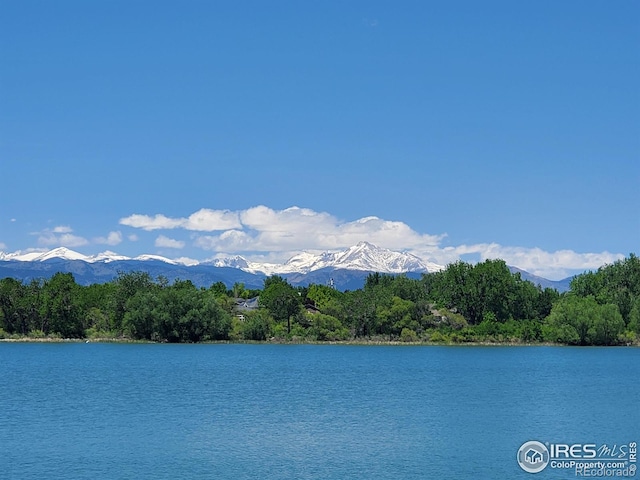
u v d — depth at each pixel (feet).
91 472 216.95
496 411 333.42
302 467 223.51
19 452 241.14
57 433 273.54
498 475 217.77
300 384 440.45
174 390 404.57
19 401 357.61
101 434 271.69
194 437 266.98
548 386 436.76
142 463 227.20
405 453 243.40
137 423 295.28
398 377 487.61
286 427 287.89
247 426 289.94
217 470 219.41
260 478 210.79
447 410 334.85
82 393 388.78
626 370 549.54
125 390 403.13
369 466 225.56
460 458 236.84
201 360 611.47
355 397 380.99
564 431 283.38
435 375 504.02
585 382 459.32
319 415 318.24
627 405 355.15
